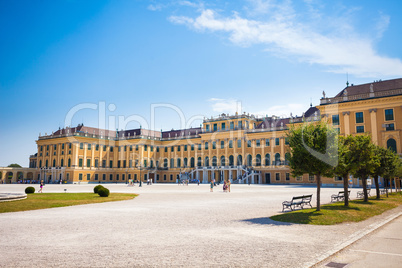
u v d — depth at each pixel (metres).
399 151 56.22
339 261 8.98
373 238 12.16
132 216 17.31
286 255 9.30
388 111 58.44
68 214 18.19
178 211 19.72
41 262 8.49
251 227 13.88
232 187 57.56
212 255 9.21
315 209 19.98
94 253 9.40
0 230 13.06
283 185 68.94
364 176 26.06
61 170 94.50
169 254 9.31
